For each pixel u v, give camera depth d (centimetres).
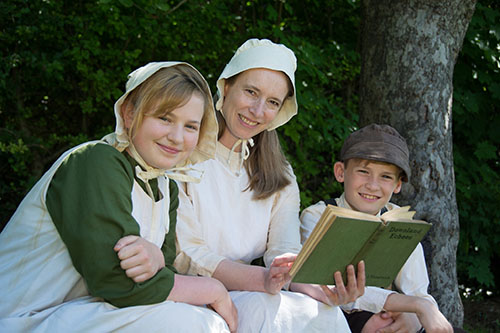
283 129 552
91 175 188
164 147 204
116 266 184
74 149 199
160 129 202
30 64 524
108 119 626
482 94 591
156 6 487
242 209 268
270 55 257
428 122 362
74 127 629
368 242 212
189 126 208
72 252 187
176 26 536
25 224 195
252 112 257
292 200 283
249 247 269
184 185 263
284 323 215
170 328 186
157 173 212
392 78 368
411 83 362
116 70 537
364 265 217
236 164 270
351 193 274
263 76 256
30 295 190
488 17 555
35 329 182
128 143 208
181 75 207
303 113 532
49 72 514
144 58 566
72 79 591
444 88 367
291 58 266
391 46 369
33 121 615
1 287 192
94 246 183
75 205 186
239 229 267
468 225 577
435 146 362
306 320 219
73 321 183
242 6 637
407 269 275
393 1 368
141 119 203
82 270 187
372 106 379
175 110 202
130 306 188
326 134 550
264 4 644
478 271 563
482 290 593
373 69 378
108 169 191
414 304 244
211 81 584
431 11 362
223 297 209
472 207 579
